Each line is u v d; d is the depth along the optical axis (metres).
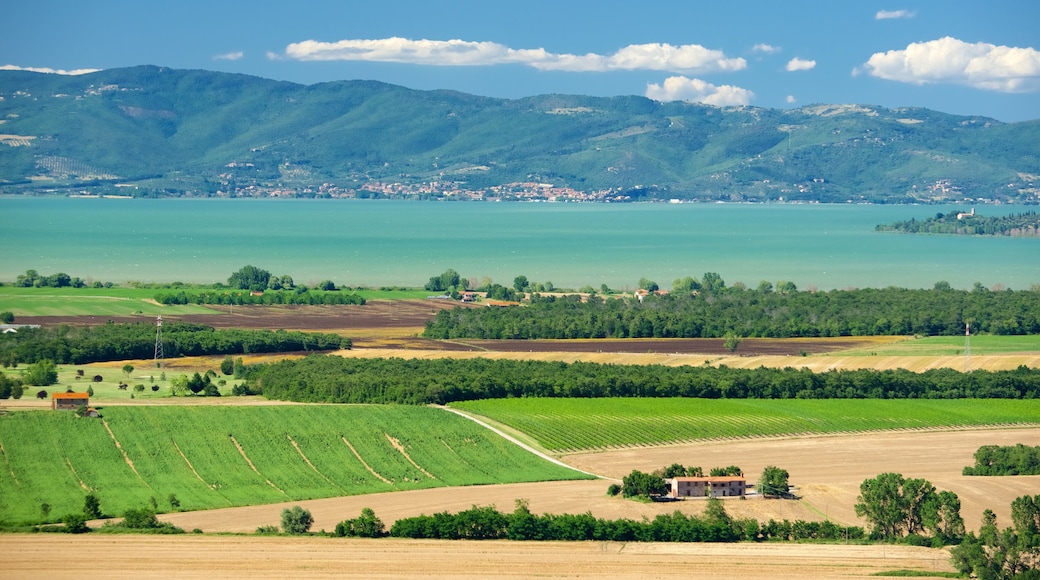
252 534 177.00
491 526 178.12
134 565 160.38
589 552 171.00
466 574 158.88
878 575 161.25
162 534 176.75
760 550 174.00
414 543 173.50
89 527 180.25
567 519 179.38
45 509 186.75
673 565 165.00
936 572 162.75
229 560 163.12
